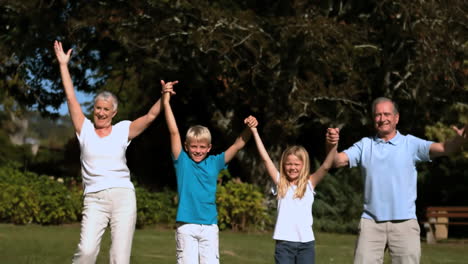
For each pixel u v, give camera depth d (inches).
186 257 204.5
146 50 556.4
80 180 622.5
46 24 574.9
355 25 535.8
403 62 584.4
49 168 924.6
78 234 455.2
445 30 528.7
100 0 554.6
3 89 682.2
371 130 634.2
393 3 534.3
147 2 513.0
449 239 549.3
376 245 190.2
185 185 208.8
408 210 187.8
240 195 559.2
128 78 769.6
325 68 542.3
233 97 586.6
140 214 549.0
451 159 605.3
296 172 208.7
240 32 506.3
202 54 551.5
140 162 812.0
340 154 198.1
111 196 196.5
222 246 404.5
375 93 620.1
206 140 210.4
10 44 616.1
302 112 534.3
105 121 202.5
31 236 423.2
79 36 580.1
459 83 564.7
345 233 576.1
